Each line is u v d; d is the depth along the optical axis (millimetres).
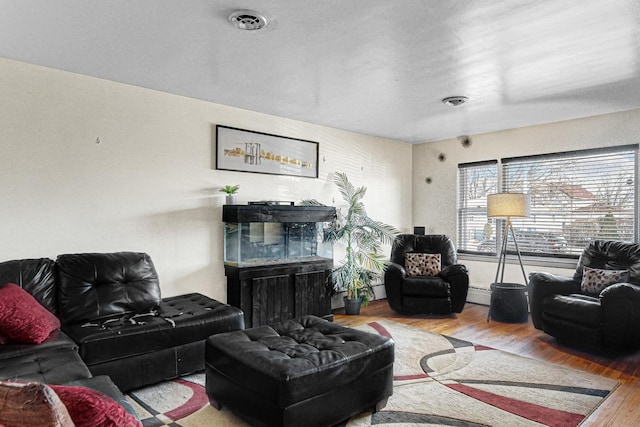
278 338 2502
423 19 2248
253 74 3182
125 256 3211
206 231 3992
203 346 2916
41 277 2791
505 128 5125
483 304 5254
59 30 2418
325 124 4922
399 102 3934
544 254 4859
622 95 3695
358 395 2260
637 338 3264
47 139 3094
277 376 1953
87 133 3277
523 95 3682
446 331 4074
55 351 2209
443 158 5887
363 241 4957
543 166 4887
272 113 4410
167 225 3732
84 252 3266
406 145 6211
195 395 2607
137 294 3082
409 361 3234
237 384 2189
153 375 2670
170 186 3748
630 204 4227
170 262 3750
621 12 2158
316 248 4723
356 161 5438
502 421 2287
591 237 4500
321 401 2074
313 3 2082
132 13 2201
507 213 4375
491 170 5387
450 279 4637
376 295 5633
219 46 2637
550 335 3793
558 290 3859
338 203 5199
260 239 4133
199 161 3936
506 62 2891
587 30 2375
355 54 2756
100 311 2869
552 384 2797
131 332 2586
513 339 3812
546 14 2184
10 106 2936
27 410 791
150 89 3605
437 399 2564
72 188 3211
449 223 5816
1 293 2346
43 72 3066
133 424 1099
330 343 2393
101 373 2449
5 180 2924
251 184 4336
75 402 976
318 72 3119
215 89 3580
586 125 4512
